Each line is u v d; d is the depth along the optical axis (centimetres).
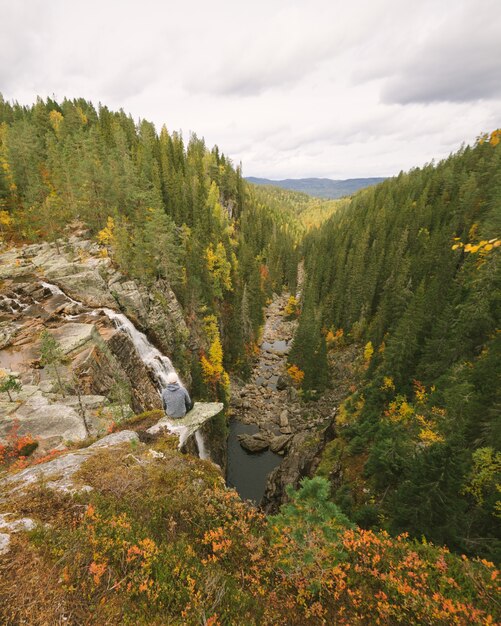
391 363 4006
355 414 4103
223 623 478
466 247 466
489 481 1959
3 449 1584
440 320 3834
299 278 13400
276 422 5009
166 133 11419
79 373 2741
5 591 441
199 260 6562
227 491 898
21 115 10244
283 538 682
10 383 2122
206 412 1230
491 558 1434
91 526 579
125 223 5556
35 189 5906
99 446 1005
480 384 2717
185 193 8725
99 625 420
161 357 4556
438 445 1806
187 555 601
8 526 569
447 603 574
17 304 3956
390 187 13388
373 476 2727
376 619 572
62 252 5119
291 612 581
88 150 7156
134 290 4591
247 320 7712
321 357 5256
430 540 1600
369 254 8450
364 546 720
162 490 798
